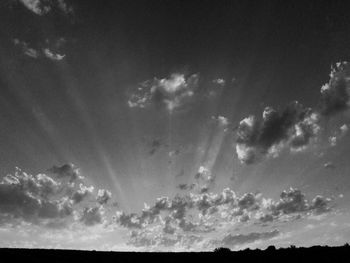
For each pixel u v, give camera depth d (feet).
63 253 129.59
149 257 130.82
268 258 125.18
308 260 118.73
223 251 143.54
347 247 135.13
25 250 129.70
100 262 118.62
